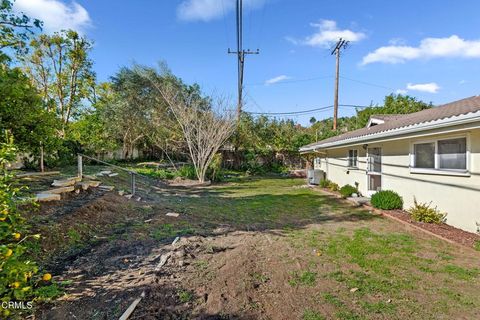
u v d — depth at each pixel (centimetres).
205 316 276
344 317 279
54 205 583
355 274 381
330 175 1477
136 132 2227
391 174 857
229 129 1647
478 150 542
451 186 612
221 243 504
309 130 2811
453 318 281
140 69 2227
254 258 431
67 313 267
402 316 283
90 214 591
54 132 756
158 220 654
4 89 572
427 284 354
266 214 784
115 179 1119
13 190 266
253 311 287
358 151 1096
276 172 2283
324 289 338
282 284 349
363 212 812
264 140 2358
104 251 436
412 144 748
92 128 1803
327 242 520
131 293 307
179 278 351
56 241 431
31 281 310
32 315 260
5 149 291
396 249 481
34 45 1762
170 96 1830
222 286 335
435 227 604
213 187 1415
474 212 554
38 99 667
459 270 395
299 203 963
